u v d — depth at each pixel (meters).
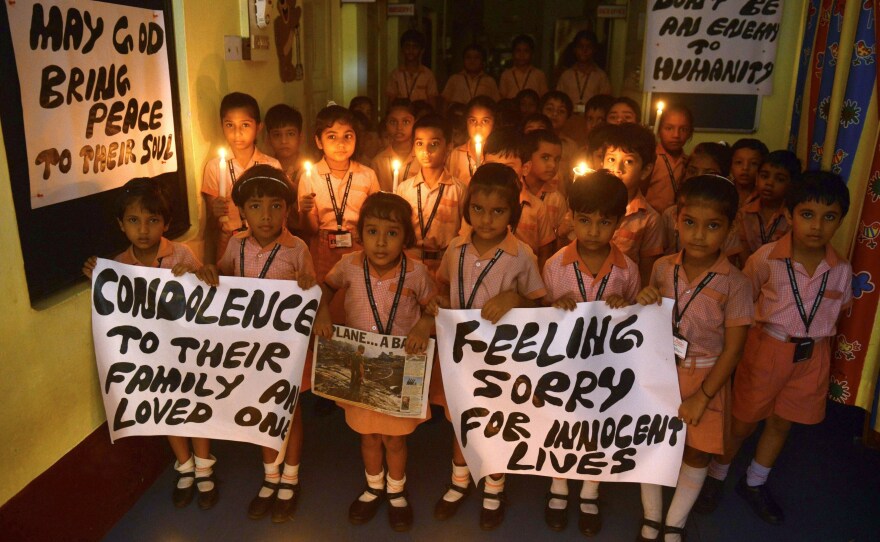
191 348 2.80
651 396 2.68
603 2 9.61
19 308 2.35
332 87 7.21
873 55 3.27
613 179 2.62
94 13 2.71
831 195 2.71
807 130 4.62
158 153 3.29
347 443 3.63
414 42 8.30
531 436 2.75
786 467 3.51
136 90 3.05
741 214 3.76
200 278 2.76
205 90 3.70
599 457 2.73
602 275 2.73
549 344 2.69
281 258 2.95
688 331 2.67
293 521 3.04
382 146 5.90
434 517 3.08
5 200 2.27
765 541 2.98
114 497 2.95
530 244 3.58
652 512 2.88
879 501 3.26
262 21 4.35
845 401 3.37
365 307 2.81
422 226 3.80
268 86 4.71
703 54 5.45
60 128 2.56
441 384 2.99
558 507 3.04
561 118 6.09
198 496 3.14
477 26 15.63
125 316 2.74
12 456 2.34
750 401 2.98
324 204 3.94
